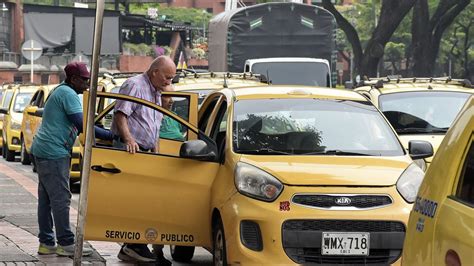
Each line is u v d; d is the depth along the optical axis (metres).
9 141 52.34
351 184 16.67
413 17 87.38
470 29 131.12
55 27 125.81
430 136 27.55
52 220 21.05
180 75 33.12
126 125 19.56
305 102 19.53
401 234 16.50
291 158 17.56
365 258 16.50
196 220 18.06
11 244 21.98
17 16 134.88
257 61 51.75
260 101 19.38
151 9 172.25
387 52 151.00
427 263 10.48
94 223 18.06
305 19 55.91
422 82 30.98
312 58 54.16
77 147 35.81
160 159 18.03
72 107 19.59
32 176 41.66
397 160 17.80
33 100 47.47
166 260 20.25
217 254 17.64
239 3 83.12
